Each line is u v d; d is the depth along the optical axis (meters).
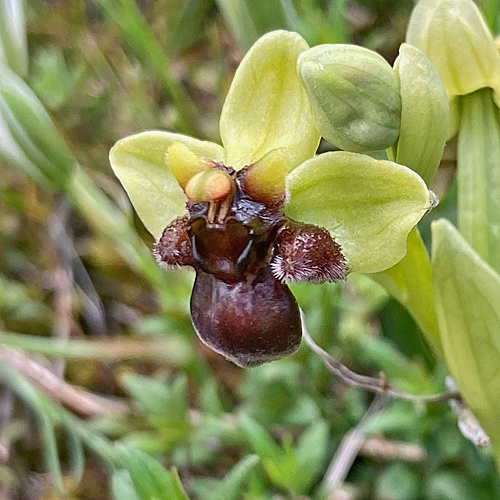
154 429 0.13
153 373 0.14
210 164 0.10
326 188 0.10
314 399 0.13
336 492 0.12
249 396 0.12
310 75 0.10
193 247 0.10
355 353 0.13
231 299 0.10
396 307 0.13
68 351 0.13
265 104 0.10
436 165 0.10
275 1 0.13
